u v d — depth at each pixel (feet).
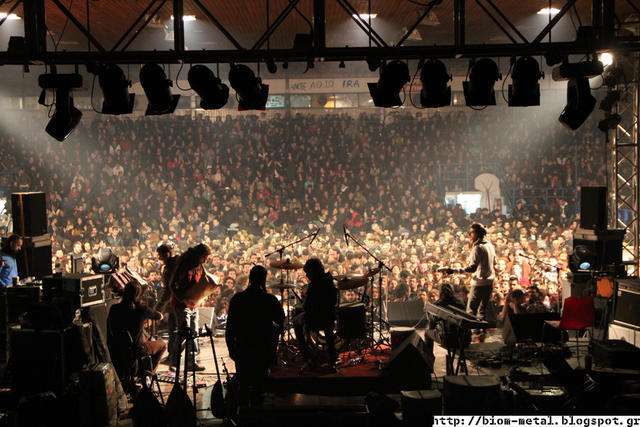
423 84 26.61
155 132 81.10
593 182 72.84
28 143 82.48
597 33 26.13
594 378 22.22
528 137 79.77
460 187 77.92
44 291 26.21
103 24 51.13
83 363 24.38
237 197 71.92
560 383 21.35
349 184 75.00
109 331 24.61
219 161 79.00
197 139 81.00
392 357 24.59
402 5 44.83
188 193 75.00
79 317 26.05
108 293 28.84
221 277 45.34
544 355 27.07
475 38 61.82
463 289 38.11
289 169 78.54
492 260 32.96
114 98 26.30
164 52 26.40
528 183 75.31
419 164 77.05
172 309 28.30
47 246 32.09
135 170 78.07
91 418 22.39
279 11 46.26
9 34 54.19
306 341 25.46
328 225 65.87
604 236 32.35
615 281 28.50
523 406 21.52
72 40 60.08
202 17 48.67
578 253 32.65
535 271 44.11
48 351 23.95
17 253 30.81
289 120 82.38
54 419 22.72
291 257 51.52
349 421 20.07
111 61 26.43
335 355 25.27
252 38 58.95
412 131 80.84
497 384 20.24
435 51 26.40
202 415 23.47
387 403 20.31
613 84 34.06
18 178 76.33
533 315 28.22
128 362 24.50
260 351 22.59
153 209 73.15
